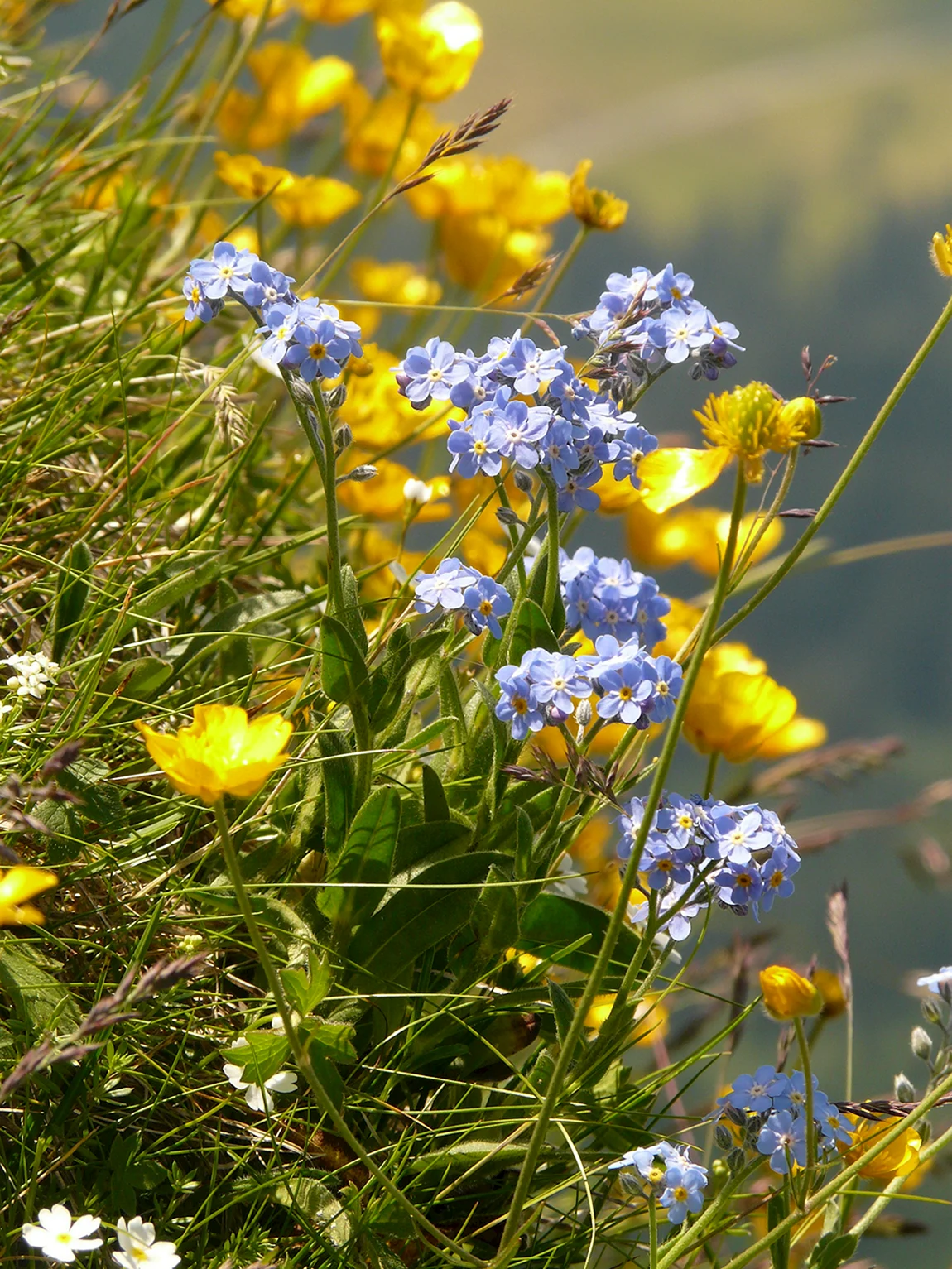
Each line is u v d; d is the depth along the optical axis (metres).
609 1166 0.80
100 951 0.82
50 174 0.94
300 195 0.96
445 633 0.81
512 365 0.81
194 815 0.82
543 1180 0.83
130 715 0.84
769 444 0.77
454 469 0.81
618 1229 0.83
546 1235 0.82
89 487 0.88
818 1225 0.85
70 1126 0.80
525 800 0.83
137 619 0.85
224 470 0.89
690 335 0.81
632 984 0.80
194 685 0.85
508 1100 0.83
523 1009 0.82
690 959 0.82
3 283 0.91
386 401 0.92
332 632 0.81
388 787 0.81
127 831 0.83
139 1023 0.81
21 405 0.88
